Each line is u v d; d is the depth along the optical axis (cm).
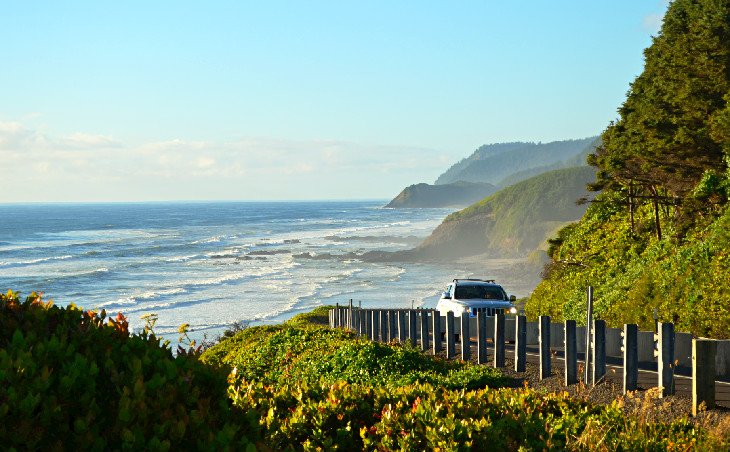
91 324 503
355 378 1582
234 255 14050
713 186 2811
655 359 1716
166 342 507
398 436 742
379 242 18625
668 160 2991
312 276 10969
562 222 16938
